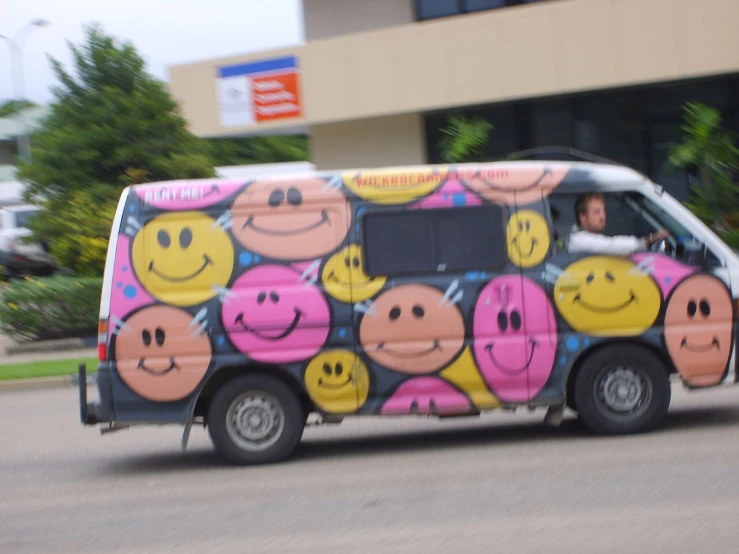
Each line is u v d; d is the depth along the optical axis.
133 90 21.70
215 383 8.64
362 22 23.03
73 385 15.48
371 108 20.98
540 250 8.62
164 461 9.30
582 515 6.40
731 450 8.04
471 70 20.19
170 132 21.81
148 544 6.36
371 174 8.61
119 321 8.44
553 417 8.73
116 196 20.78
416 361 8.48
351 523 6.55
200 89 22.36
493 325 8.55
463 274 8.55
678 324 8.71
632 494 6.85
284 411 8.61
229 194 8.52
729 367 8.77
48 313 19.16
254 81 21.86
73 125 21.42
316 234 8.52
